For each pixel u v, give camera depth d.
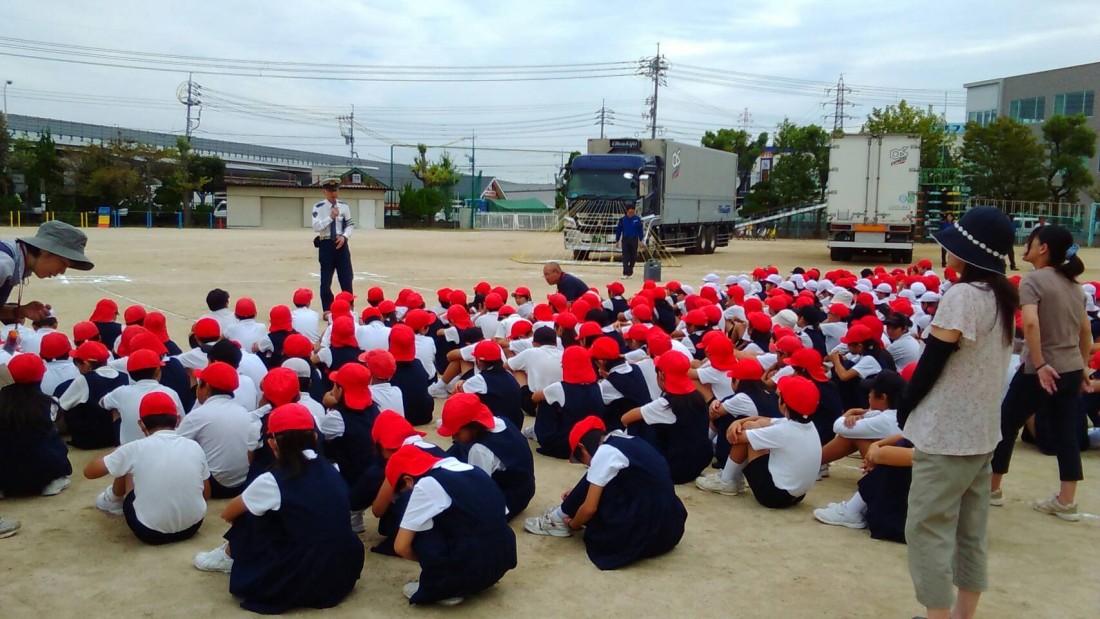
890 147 26.56
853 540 5.34
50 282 17.19
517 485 5.38
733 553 5.09
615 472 4.91
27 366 5.57
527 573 4.76
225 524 5.34
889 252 29.50
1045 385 5.23
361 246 33.91
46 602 4.23
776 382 6.92
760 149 67.19
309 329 9.60
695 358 8.93
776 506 5.86
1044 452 7.35
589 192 25.88
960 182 42.47
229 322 9.12
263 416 5.90
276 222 55.97
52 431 5.76
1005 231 3.80
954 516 3.88
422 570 4.26
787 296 10.71
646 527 4.85
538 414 7.12
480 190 86.75
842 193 27.22
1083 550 5.21
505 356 8.52
